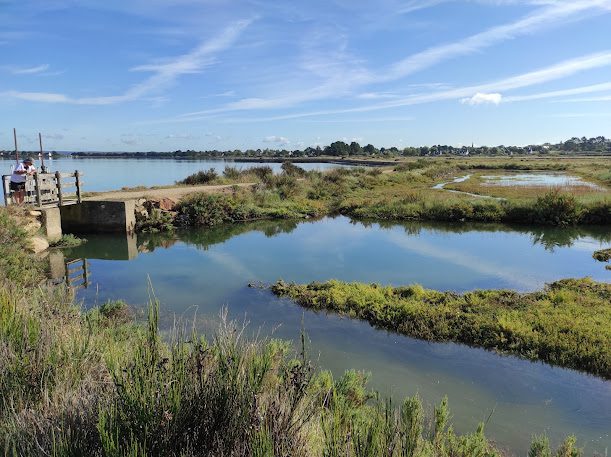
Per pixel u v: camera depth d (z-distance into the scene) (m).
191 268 15.02
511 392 7.12
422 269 15.07
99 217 20.48
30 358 3.95
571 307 10.16
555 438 5.97
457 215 25.92
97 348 4.54
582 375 7.60
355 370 7.70
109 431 2.73
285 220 26.17
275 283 13.07
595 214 24.22
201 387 3.11
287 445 2.84
